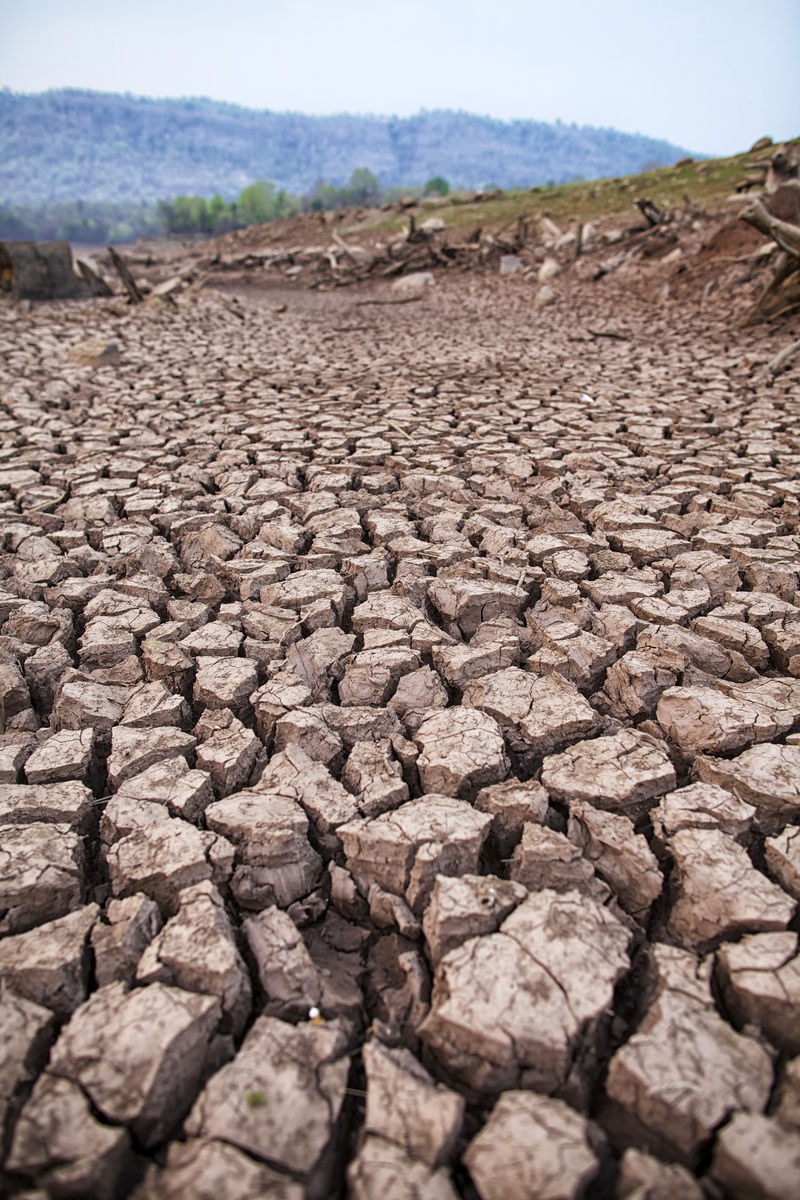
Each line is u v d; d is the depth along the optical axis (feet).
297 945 7.27
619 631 12.55
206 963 6.73
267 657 12.23
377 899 7.93
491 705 10.62
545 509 17.93
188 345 43.75
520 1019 6.17
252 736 10.09
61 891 7.85
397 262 88.94
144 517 18.20
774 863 8.09
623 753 9.51
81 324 50.11
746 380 30.96
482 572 14.60
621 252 72.02
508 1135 5.47
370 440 23.58
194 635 12.59
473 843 8.07
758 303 40.47
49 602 14.16
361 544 16.10
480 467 21.13
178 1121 5.99
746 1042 6.17
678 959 7.00
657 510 17.90
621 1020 6.83
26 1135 5.46
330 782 9.21
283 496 19.30
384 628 13.00
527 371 34.42
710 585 14.28
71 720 10.77
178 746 9.97
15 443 24.39
